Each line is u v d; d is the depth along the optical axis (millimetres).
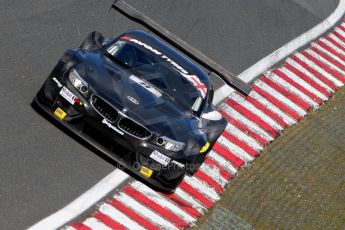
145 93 29500
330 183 39688
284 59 51812
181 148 28719
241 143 39312
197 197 32750
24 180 27531
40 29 39906
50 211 26844
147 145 28031
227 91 44281
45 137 30234
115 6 38312
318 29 58875
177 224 30125
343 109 48594
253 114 42906
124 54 31531
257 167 37938
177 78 31812
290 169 39188
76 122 28109
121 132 27641
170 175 29016
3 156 28156
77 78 28250
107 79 28938
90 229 27109
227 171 36062
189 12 51750
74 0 45531
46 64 36281
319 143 43156
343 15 63906
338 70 53375
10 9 40438
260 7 57875
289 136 42438
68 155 30047
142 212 29641
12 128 29859
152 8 49625
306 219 35500
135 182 30969
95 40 32312
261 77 48031
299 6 61219
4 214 25406
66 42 39969
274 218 34312
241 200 34406
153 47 33094
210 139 30922
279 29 55875
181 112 30125
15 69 34406
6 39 37062
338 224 36469
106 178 30234
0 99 31344
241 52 50031
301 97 47438
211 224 31359
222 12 54219
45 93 28734
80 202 28250
